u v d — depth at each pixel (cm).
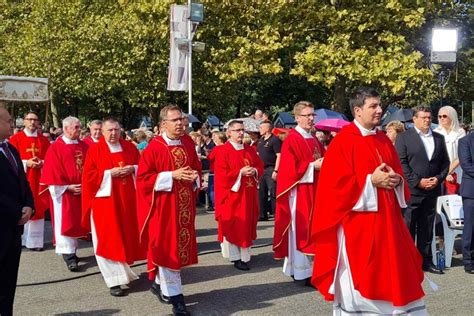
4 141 481
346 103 1656
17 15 2550
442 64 1125
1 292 470
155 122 2088
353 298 417
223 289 634
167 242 546
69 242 738
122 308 572
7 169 462
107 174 624
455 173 809
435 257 721
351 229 414
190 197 567
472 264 691
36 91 1536
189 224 564
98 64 1894
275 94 2683
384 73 1302
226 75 1438
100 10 2067
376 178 402
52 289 648
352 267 411
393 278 399
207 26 1491
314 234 429
